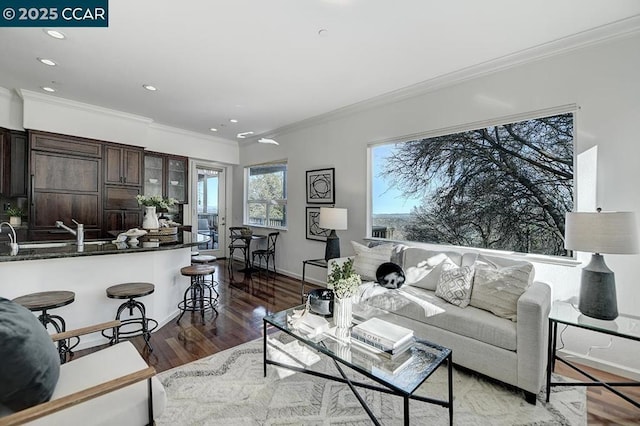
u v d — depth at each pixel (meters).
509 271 2.27
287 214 5.34
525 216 2.79
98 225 4.41
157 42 2.56
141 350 2.56
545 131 2.66
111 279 2.76
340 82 3.36
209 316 3.36
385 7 2.09
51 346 1.31
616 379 2.17
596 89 2.33
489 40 2.49
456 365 2.30
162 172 5.40
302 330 1.96
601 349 2.30
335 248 3.86
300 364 2.34
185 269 3.27
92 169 4.36
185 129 5.56
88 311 2.65
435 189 3.43
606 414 1.79
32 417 0.99
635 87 2.18
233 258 6.82
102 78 3.32
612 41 2.26
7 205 4.03
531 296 1.99
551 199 2.64
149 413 1.31
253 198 6.35
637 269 2.18
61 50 2.71
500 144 2.93
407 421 1.32
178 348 2.60
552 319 1.93
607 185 2.29
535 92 2.64
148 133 5.17
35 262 2.39
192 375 2.18
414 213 3.62
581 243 1.87
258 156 6.09
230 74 3.18
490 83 2.92
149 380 1.29
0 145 3.77
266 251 5.50
